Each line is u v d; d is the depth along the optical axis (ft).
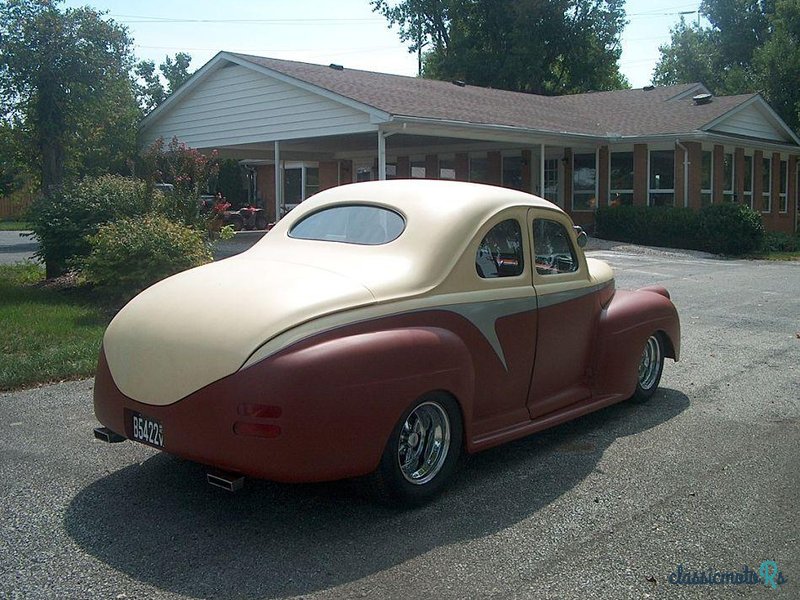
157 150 45.50
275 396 12.21
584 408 18.35
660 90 97.91
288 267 14.92
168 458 16.63
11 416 19.43
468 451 15.14
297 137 63.52
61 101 59.62
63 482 15.23
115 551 12.34
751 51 140.77
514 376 16.48
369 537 12.97
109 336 14.52
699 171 77.36
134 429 13.74
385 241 15.55
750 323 34.06
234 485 12.62
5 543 12.59
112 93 67.51
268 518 13.69
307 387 12.32
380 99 59.88
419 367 13.64
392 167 94.58
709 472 16.26
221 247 61.98
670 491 15.21
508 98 85.71
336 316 13.14
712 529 13.51
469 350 15.16
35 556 12.14
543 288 17.19
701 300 40.70
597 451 17.60
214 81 70.23
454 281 15.02
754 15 143.13
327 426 12.44
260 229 93.66
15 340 26.22
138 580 11.42
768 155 91.56
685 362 26.71
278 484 15.29
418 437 14.34
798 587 11.54
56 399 20.97
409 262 14.82
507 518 13.84
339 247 15.92
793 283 48.42
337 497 14.69
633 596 11.19
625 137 77.00
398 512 14.03
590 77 147.54
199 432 12.65
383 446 13.14
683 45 150.20
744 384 23.73
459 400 14.55
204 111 71.61
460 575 11.71
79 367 23.41
